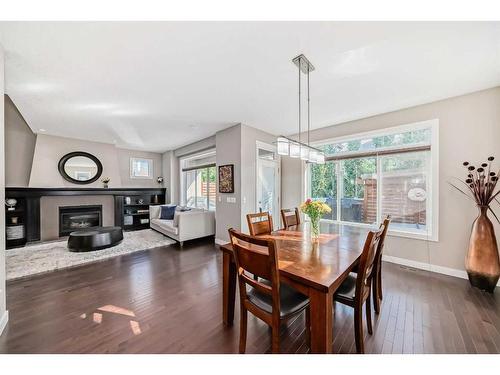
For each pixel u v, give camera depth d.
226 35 1.70
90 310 2.07
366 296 1.67
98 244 3.99
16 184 4.62
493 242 2.40
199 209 5.66
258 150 4.40
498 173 2.47
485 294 2.35
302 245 1.96
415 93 2.73
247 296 1.54
